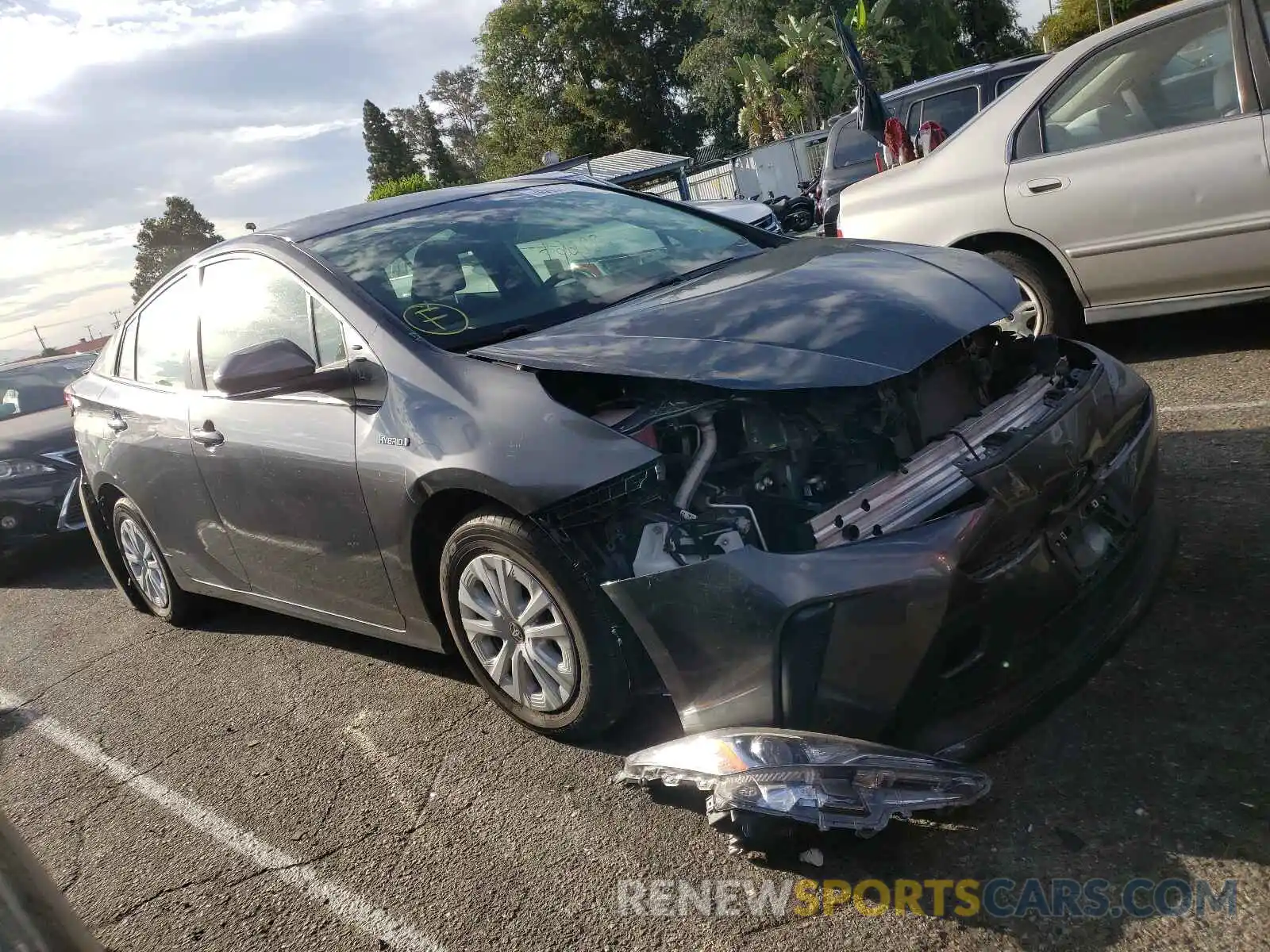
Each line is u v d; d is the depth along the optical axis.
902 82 39.41
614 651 2.78
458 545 3.02
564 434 2.68
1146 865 2.14
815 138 30.30
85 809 3.55
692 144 51.28
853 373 2.49
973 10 45.91
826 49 36.59
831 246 3.62
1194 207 4.64
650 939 2.27
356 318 3.33
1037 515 2.45
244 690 4.21
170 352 4.31
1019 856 2.25
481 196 4.17
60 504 7.18
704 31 48.88
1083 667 2.56
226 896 2.84
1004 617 2.38
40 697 4.78
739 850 2.40
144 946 2.71
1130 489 2.82
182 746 3.84
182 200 76.38
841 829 2.41
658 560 2.54
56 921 1.96
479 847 2.76
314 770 3.39
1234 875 2.06
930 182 5.40
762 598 2.34
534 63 51.50
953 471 2.56
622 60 48.84
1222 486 3.65
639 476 2.58
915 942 2.08
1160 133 4.71
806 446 2.65
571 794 2.88
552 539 2.75
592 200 4.25
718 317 2.86
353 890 2.72
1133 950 1.95
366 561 3.37
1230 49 4.55
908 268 3.14
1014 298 3.03
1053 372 3.07
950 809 2.40
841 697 2.32
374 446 3.12
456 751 3.27
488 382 2.91
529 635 2.96
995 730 2.40
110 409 4.64
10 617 6.39
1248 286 4.68
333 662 4.26
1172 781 2.34
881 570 2.28
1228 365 4.95
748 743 2.24
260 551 3.90
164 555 4.78
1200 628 2.85
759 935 2.21
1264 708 2.50
